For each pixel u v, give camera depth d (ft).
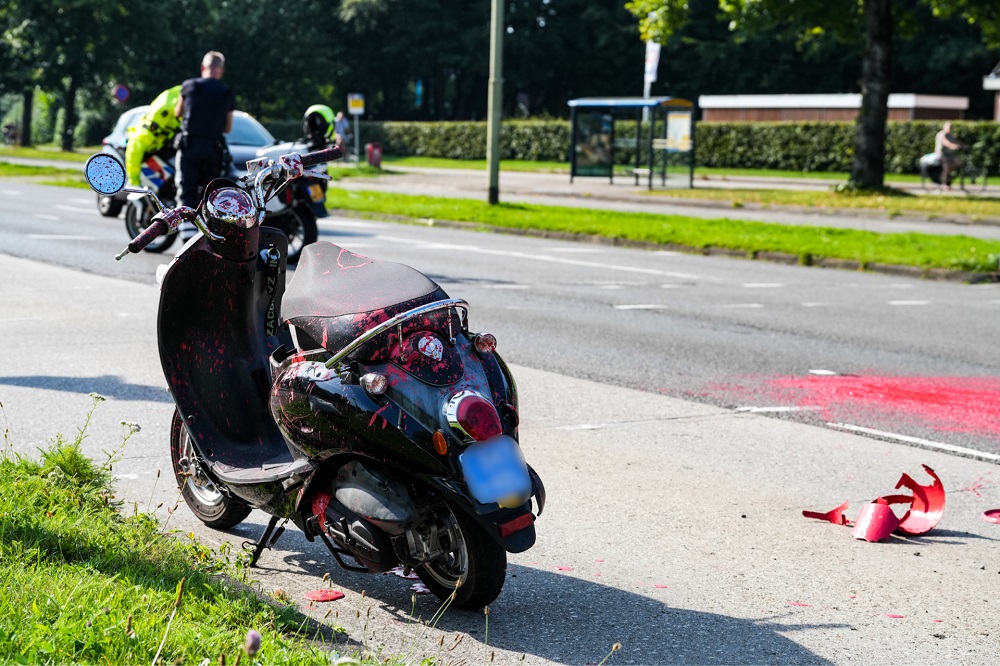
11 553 14.89
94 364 30.89
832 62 226.79
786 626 15.62
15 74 216.33
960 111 158.71
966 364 34.71
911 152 144.36
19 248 55.77
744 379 31.78
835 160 150.10
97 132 257.75
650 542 18.84
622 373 32.12
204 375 18.04
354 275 15.93
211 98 47.39
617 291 48.52
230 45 236.63
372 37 255.09
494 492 14.28
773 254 63.21
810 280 55.21
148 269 49.55
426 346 14.73
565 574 17.37
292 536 18.86
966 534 19.71
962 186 114.11
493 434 14.47
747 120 166.91
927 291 52.54
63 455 19.63
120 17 213.05
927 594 16.92
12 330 35.53
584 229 72.13
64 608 12.94
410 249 61.72
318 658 12.70
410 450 14.48
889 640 15.24
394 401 14.65
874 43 104.83
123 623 12.61
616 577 17.29
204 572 15.42
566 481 22.02
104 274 47.80
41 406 26.21
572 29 242.37
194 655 12.33
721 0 114.93
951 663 14.60
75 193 94.89
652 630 15.38
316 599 15.92
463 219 77.77
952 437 26.08
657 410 27.94
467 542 14.60
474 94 262.67
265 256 18.25
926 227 82.07
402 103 276.41
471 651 14.56
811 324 41.42
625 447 24.54
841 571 17.76
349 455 15.08
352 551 15.11
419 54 245.45
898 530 19.56
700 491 21.65
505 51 239.91
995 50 206.39
